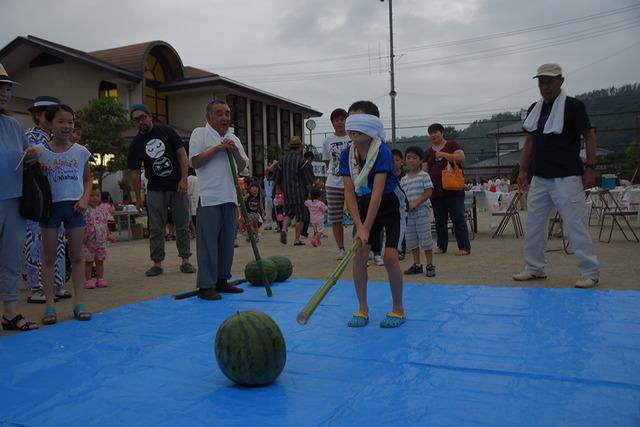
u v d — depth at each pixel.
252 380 2.79
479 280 5.86
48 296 4.64
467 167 45.06
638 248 7.88
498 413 2.40
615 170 34.09
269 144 29.19
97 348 3.68
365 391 2.72
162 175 6.97
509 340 3.49
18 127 4.41
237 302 5.11
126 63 21.56
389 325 3.94
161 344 3.74
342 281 6.01
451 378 2.86
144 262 8.55
